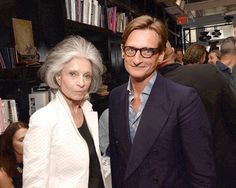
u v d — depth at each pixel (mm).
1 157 1907
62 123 1176
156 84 1193
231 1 7805
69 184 1161
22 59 2096
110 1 3273
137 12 4340
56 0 2311
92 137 1365
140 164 1135
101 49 3240
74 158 1169
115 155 1315
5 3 2162
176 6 6363
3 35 2131
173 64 1729
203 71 1701
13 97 2225
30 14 2348
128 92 1266
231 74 2693
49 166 1126
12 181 1942
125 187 1197
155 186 1119
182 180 1159
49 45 2348
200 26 11422
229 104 1723
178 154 1146
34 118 1132
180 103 1107
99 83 1383
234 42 2777
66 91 1221
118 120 1263
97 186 1312
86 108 1406
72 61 1198
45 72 1239
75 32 2859
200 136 1097
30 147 1106
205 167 1088
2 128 1896
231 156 1778
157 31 1122
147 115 1149
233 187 1821
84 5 2682
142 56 1124
